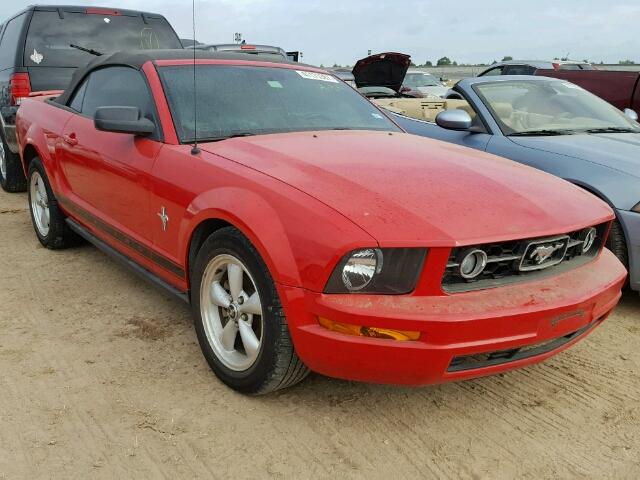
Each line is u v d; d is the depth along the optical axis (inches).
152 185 127.6
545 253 102.0
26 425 101.7
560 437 103.8
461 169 117.6
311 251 92.4
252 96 145.0
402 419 107.3
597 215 112.7
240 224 101.7
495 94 212.5
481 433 104.3
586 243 114.3
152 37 304.7
